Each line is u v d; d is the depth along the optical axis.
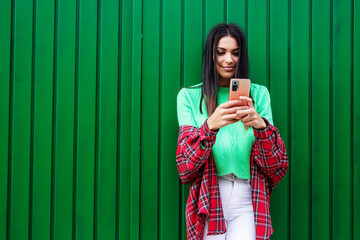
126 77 1.87
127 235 1.86
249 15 1.90
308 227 1.94
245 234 1.42
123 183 1.86
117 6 1.86
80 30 1.84
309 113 1.95
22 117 1.83
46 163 1.83
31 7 1.83
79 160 1.84
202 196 1.41
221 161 1.47
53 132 1.85
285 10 1.92
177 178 1.88
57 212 1.83
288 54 1.94
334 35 1.95
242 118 1.33
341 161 1.96
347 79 1.96
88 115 1.85
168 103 1.87
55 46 1.85
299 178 1.92
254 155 1.43
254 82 1.91
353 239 1.95
